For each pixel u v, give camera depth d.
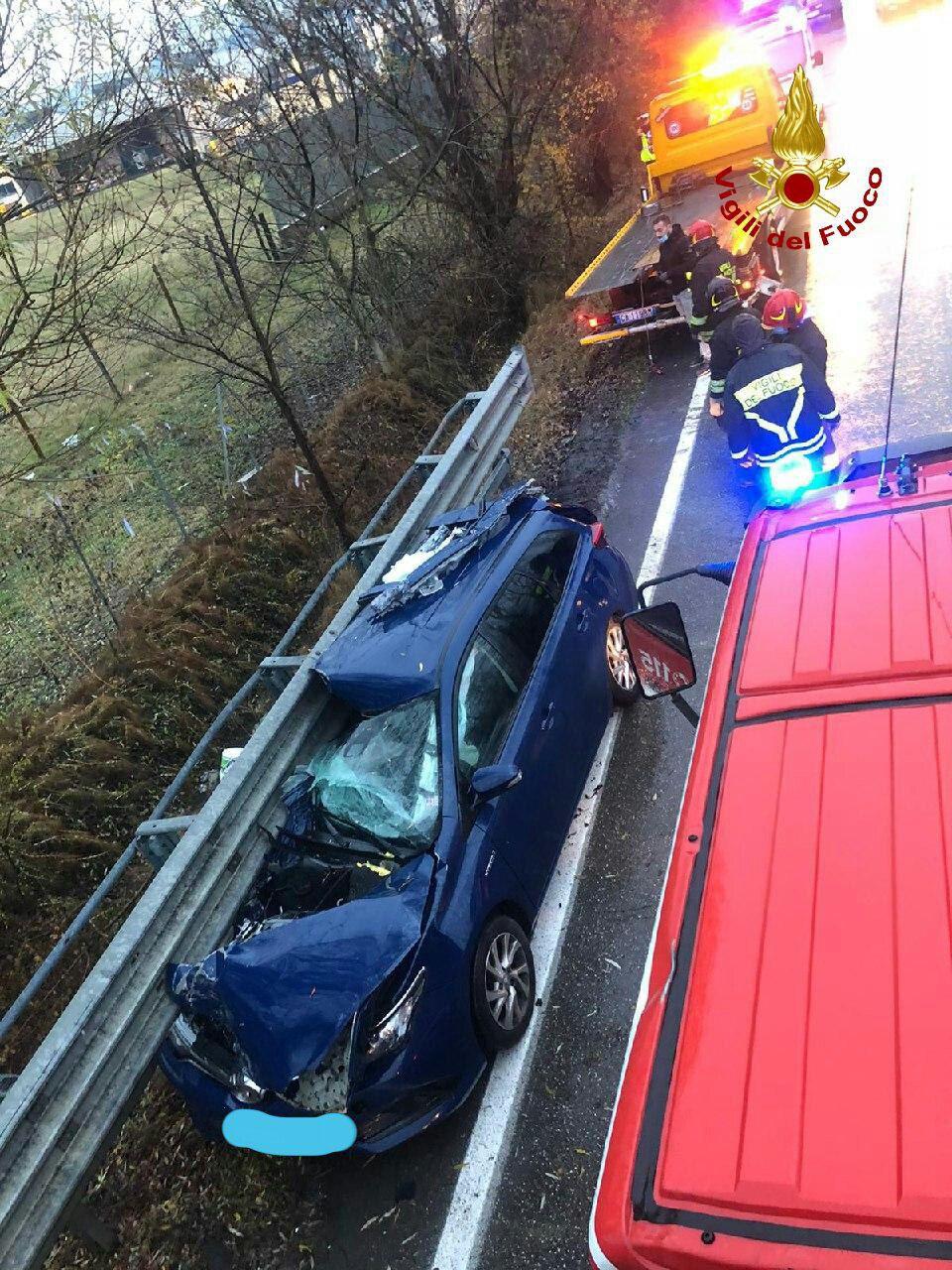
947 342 7.94
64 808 6.25
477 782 4.09
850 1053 1.77
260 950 3.71
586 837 4.94
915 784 2.18
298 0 9.74
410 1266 3.49
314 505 8.99
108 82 5.62
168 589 7.88
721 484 7.67
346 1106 3.53
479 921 3.93
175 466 11.54
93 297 5.43
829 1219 1.58
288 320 14.59
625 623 3.21
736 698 2.70
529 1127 3.74
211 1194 4.09
